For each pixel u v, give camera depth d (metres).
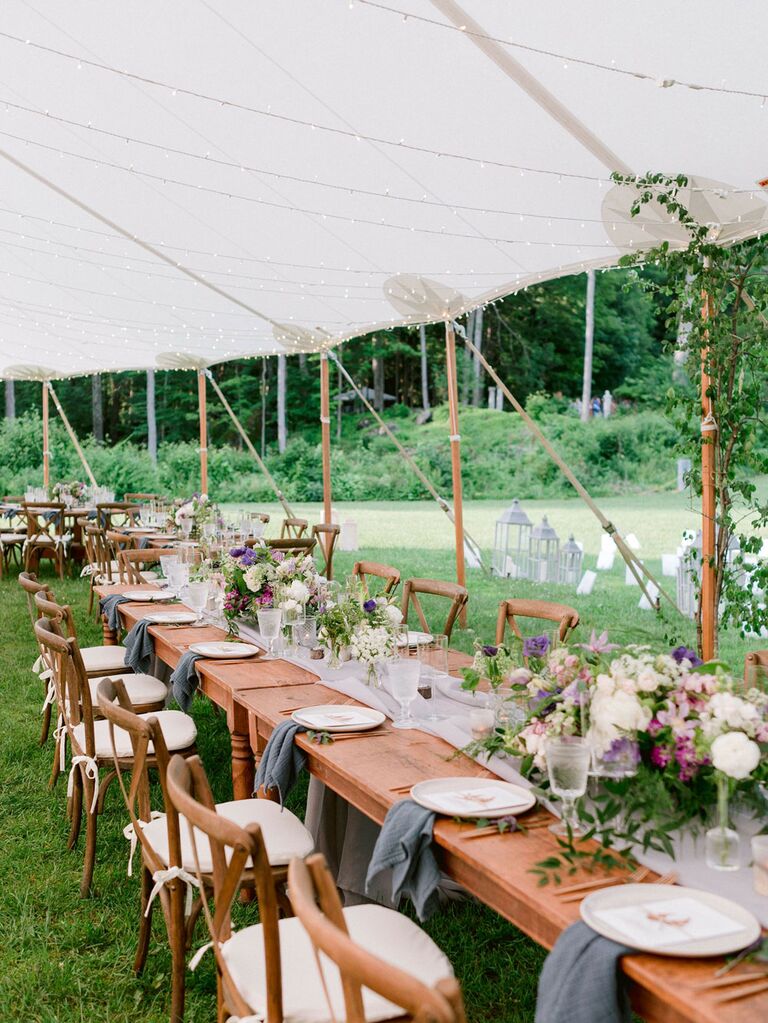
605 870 1.70
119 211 6.66
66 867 3.41
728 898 1.57
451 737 2.52
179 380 29.06
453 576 11.41
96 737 3.42
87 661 4.62
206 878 2.47
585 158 4.59
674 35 3.46
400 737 2.57
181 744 3.51
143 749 2.40
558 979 1.41
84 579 10.36
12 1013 2.55
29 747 4.71
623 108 4.05
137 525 10.69
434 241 6.09
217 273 7.62
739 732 1.75
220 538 6.52
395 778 2.21
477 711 2.38
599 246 5.63
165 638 3.96
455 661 3.48
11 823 3.81
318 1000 1.78
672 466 25.52
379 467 26.66
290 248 6.76
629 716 1.81
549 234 5.60
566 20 3.51
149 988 2.67
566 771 1.78
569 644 2.29
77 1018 2.53
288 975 1.87
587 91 3.99
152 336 10.54
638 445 25.92
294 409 29.00
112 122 5.27
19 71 4.86
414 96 4.39
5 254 8.03
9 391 27.34
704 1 3.23
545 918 1.56
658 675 1.90
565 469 6.73
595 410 27.75
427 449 26.62
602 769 1.84
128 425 29.06
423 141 4.78
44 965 2.76
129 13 4.17
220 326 9.62
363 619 3.31
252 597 3.95
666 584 10.93
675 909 1.52
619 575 11.86
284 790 2.60
